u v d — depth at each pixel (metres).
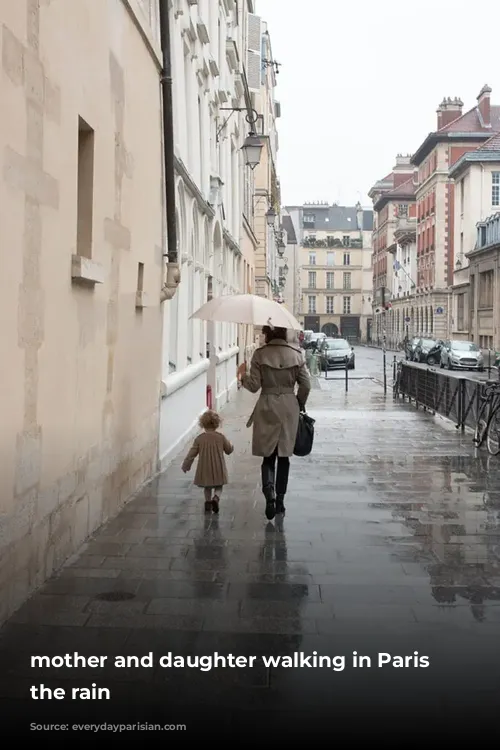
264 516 7.80
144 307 9.05
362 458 11.37
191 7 13.30
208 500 7.87
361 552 6.57
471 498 8.68
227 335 22.42
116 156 7.61
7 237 4.75
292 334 20.19
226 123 19.06
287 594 5.52
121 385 7.96
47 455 5.61
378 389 25.64
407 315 84.69
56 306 5.75
